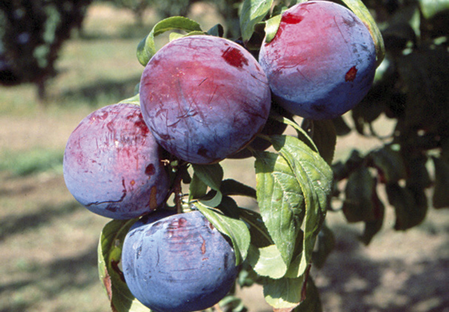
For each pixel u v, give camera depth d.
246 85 0.43
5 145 3.38
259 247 0.48
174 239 0.45
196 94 0.42
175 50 0.43
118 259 0.49
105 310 1.66
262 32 0.46
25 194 2.61
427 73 0.62
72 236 2.19
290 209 0.44
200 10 7.42
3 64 4.50
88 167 0.45
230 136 0.43
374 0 0.76
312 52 0.44
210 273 0.45
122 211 0.45
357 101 0.46
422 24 0.64
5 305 1.69
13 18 4.22
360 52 0.45
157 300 0.45
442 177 0.69
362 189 0.67
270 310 1.67
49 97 4.64
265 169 0.45
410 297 1.73
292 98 0.45
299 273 0.45
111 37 9.47
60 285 1.82
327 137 0.52
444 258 1.97
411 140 0.68
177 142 0.43
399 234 2.17
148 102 0.43
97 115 0.46
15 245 2.11
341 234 2.17
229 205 0.48
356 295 1.77
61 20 4.31
